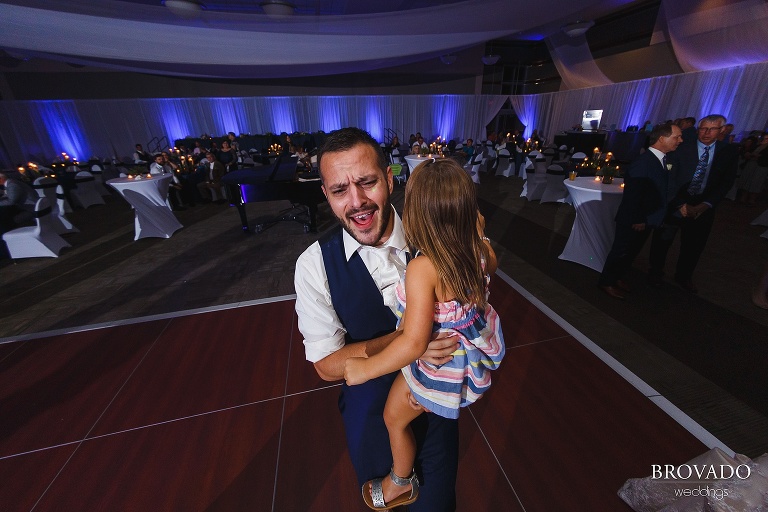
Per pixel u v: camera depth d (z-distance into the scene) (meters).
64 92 12.43
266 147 14.10
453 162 0.70
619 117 12.27
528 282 3.43
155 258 4.44
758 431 1.75
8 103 11.70
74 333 2.75
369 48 5.37
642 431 1.76
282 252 4.53
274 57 5.79
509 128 17.77
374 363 0.72
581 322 2.72
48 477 1.64
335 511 1.47
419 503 0.96
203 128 14.24
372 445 1.00
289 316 2.90
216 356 2.43
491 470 1.60
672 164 2.87
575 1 3.53
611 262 3.03
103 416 1.97
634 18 11.95
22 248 4.43
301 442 1.77
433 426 0.99
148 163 9.44
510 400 1.97
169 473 1.64
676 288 3.22
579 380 2.10
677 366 2.22
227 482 1.59
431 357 0.76
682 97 10.10
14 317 3.11
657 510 1.27
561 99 14.95
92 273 4.02
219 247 4.79
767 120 8.30
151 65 7.74
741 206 5.98
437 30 4.41
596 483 1.53
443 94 15.91
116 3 2.96
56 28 3.53
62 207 5.55
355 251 0.87
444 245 0.68
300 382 2.16
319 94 15.05
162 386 2.17
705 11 7.29
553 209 6.26
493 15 3.86
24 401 2.10
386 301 0.90
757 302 2.88
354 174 0.72
